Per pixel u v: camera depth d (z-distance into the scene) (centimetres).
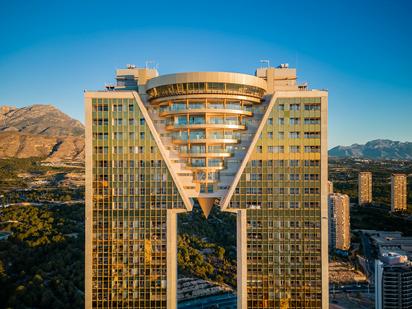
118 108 10419
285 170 10219
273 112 10256
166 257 10306
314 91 10200
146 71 11069
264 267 10212
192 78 10100
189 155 10712
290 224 10225
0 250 19275
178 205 10331
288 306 10181
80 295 15838
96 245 10375
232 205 10262
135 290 10306
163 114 10681
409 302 18175
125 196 10375
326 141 10169
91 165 10400
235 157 10881
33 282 15762
